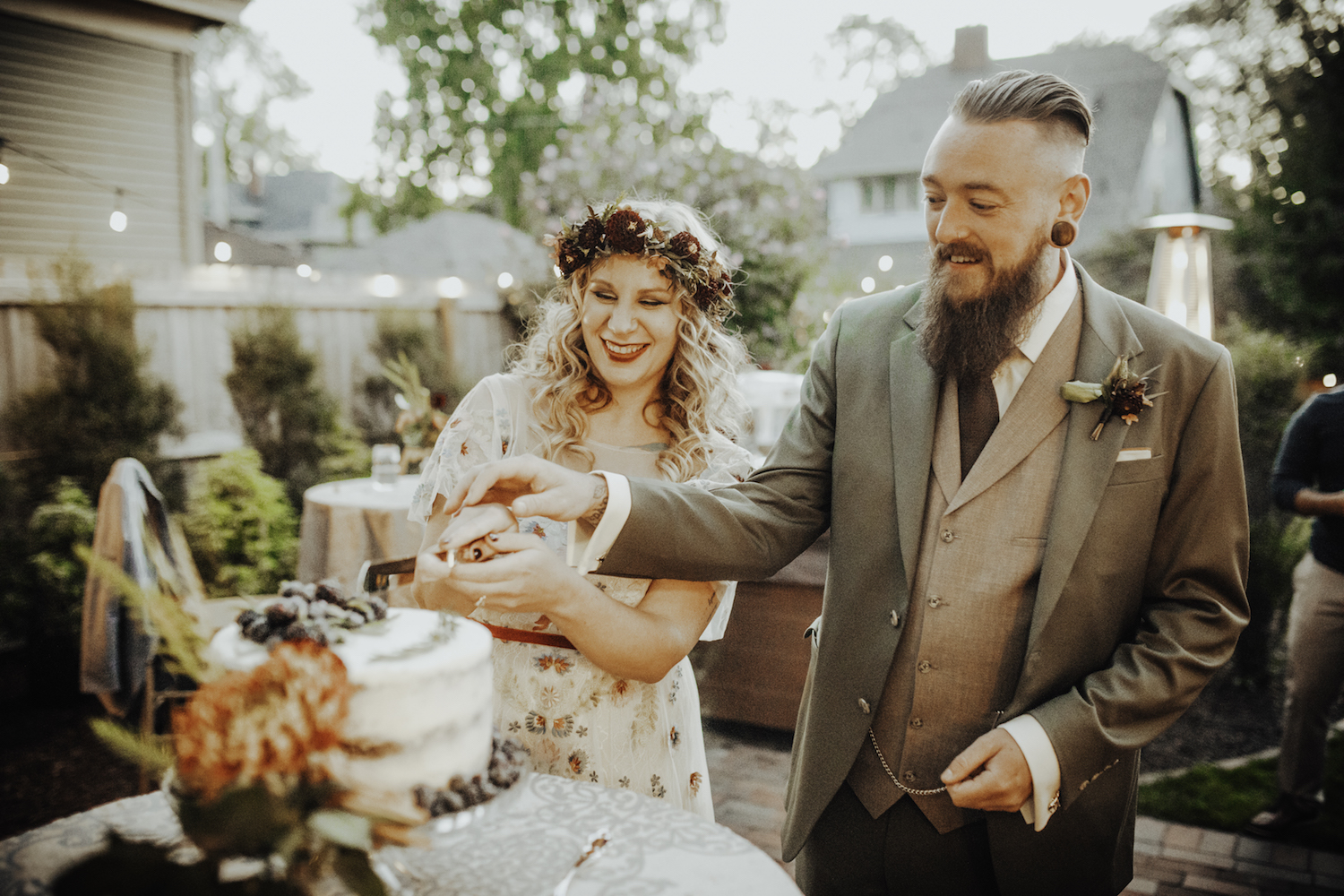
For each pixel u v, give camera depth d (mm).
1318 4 11734
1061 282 1538
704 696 3992
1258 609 4949
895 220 20438
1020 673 1473
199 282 6676
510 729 1686
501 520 1434
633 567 1513
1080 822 1462
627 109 9461
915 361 1581
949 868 1543
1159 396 1445
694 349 1790
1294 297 10852
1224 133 13562
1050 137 1389
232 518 5656
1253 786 3816
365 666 1043
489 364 8922
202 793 914
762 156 8547
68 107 7855
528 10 18594
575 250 1716
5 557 4785
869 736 1578
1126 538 1430
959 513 1502
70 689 4676
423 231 10883
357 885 906
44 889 1106
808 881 1689
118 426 5473
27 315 5488
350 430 7164
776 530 1630
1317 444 3377
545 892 1138
